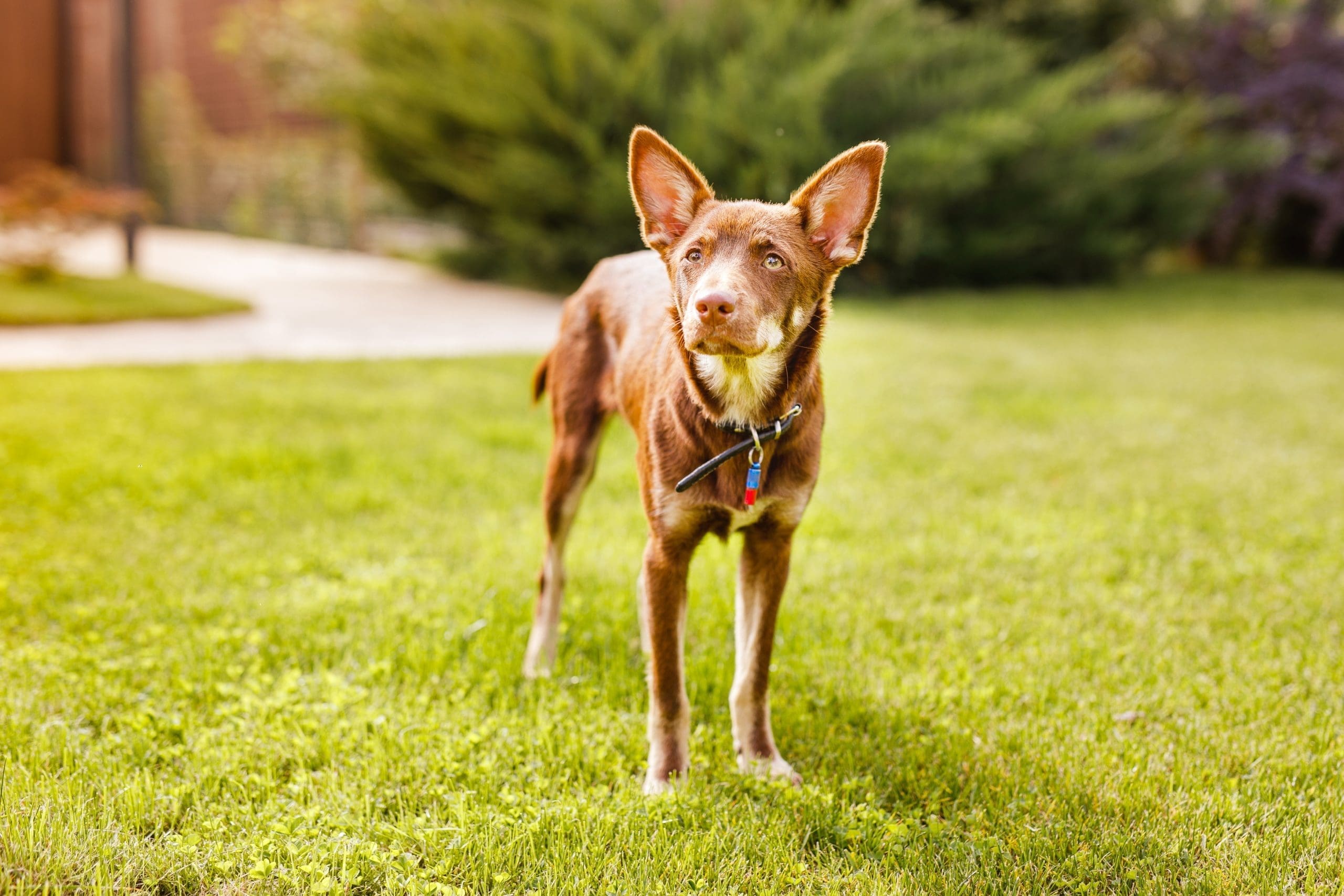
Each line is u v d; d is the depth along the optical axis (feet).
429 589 13.55
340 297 43.83
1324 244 57.82
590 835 8.62
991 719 10.75
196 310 36.65
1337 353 32.35
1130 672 11.81
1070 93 47.85
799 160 39.81
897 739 10.37
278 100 65.26
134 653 11.69
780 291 8.95
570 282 47.19
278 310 39.55
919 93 44.34
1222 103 55.62
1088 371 29.04
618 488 18.29
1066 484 18.83
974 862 8.40
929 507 17.46
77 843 8.12
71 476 17.43
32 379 24.73
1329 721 10.78
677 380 9.58
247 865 8.13
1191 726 10.58
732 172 40.98
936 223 45.21
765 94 42.22
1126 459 20.47
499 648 12.01
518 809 8.88
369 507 16.98
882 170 9.30
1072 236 48.60
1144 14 56.13
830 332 34.94
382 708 10.57
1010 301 44.62
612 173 41.27
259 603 13.09
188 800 8.99
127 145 46.68
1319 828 8.89
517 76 44.29
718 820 8.84
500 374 27.48
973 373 28.48
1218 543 15.99
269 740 9.84
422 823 8.69
